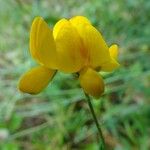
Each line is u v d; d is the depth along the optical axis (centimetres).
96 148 10
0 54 12
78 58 5
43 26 5
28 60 11
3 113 11
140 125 10
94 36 5
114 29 12
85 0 13
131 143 10
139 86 10
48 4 13
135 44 11
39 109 10
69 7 13
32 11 12
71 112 10
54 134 10
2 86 11
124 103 11
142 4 12
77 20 5
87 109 10
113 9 12
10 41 12
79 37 5
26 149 10
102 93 5
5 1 13
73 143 10
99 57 5
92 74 5
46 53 5
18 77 11
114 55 5
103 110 10
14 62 12
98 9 12
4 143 10
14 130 10
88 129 10
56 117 10
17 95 11
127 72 10
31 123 11
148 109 10
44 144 10
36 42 5
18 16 13
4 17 13
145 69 11
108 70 5
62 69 5
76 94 10
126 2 12
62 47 5
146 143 10
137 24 11
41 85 5
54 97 11
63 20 5
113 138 10
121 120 10
